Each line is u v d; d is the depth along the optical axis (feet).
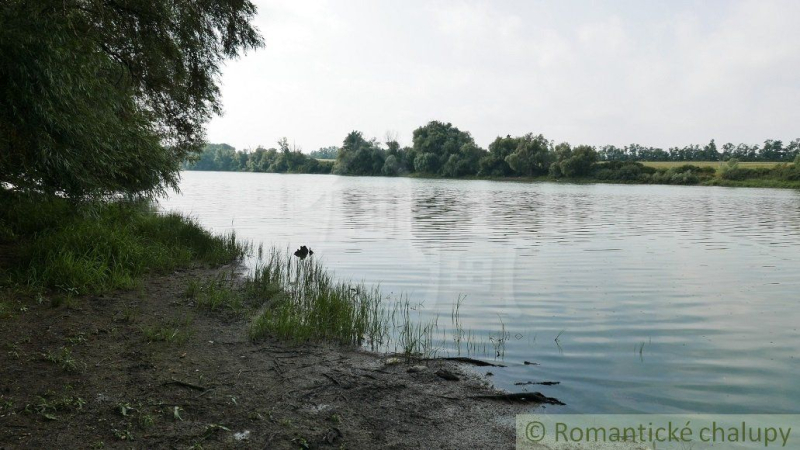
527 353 23.03
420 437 15.28
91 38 34.60
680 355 22.91
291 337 24.70
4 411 15.21
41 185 33.27
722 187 276.82
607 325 27.35
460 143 376.68
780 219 97.66
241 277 38.70
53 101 29.40
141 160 48.55
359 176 368.27
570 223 83.46
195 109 53.26
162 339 22.99
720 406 17.88
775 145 467.52
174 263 40.37
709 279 39.96
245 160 567.18
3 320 23.45
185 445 14.02
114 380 18.07
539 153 336.90
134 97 48.11
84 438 14.06
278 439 14.65
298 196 150.00
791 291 35.91
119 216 50.31
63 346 20.95
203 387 17.95
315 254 49.49
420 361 22.00
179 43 44.60
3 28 26.73
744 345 24.35
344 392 18.38
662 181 301.84
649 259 49.11
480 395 18.38
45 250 32.76
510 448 14.74
